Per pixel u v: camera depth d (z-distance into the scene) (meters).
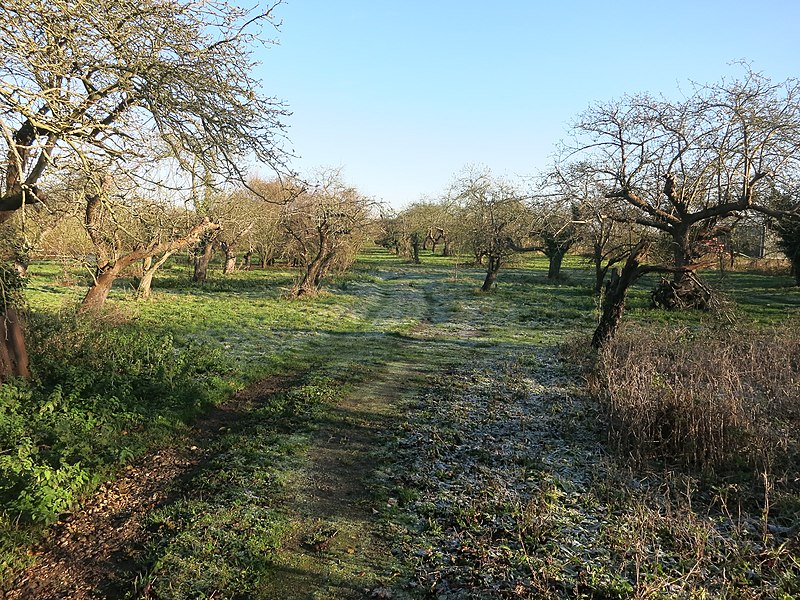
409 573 5.14
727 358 11.30
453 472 7.27
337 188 28.72
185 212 18.47
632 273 14.09
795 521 5.85
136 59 8.19
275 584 5.03
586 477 7.14
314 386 11.27
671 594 4.58
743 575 4.89
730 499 6.45
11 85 6.75
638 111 20.03
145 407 9.23
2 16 6.75
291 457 7.82
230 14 8.73
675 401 8.08
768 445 7.28
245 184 10.20
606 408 9.64
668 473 7.06
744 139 17.69
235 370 12.27
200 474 7.31
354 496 6.68
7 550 5.50
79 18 7.51
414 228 60.78
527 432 8.84
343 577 5.11
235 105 9.09
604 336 14.33
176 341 15.24
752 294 28.17
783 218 18.42
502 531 5.76
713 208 19.33
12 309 9.49
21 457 6.66
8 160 8.34
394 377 12.55
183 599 4.80
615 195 20.64
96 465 7.18
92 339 11.94
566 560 5.21
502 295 30.56
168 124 9.05
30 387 9.06
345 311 23.77
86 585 5.12
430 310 25.67
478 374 12.66
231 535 5.77
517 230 31.03
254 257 57.84
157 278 35.88
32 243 10.53
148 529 6.03
